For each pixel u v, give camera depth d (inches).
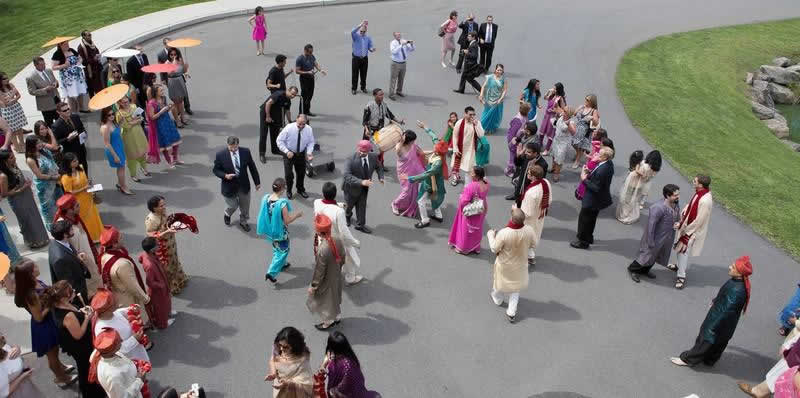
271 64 813.9
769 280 448.1
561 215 514.9
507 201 527.2
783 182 656.4
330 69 809.5
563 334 377.7
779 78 1106.7
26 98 674.8
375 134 509.0
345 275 409.4
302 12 1085.1
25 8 1059.9
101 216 470.3
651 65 971.9
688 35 1177.4
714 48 1138.7
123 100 498.3
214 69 787.4
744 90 1019.3
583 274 438.0
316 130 635.5
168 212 481.1
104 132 471.2
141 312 350.0
